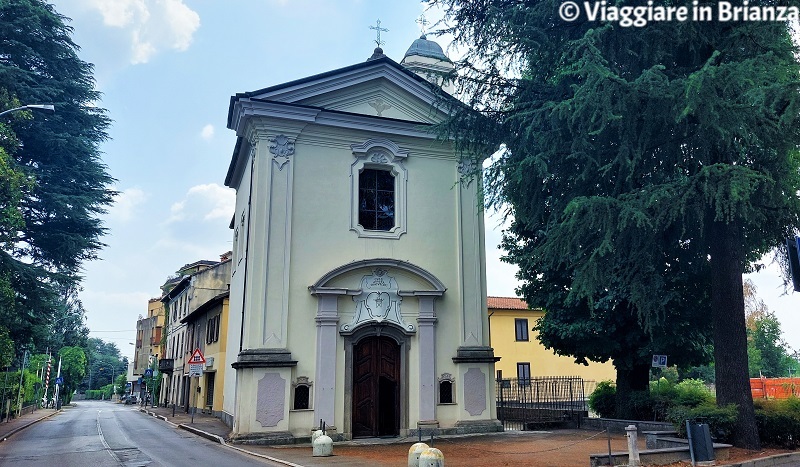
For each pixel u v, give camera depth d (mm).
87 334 70062
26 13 23672
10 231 19531
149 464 12805
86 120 26297
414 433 17062
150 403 55375
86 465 12883
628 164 10594
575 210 10750
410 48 25641
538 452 13586
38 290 22797
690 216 12219
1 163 17516
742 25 10961
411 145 19406
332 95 18781
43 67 25172
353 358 17234
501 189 13406
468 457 12992
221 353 26703
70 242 24312
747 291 43688
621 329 18594
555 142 11695
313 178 18000
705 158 11031
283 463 12602
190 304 36750
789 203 11258
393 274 18078
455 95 14273
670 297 16062
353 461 12719
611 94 10289
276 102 17688
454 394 17984
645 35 11172
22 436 21047
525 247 20531
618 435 17344
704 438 11094
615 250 12016
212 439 17594
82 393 127312
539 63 13078
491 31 12750
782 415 12891
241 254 20750
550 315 19453
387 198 19141
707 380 42719
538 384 25750
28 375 42906
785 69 9984
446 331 18375
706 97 9641
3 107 19469
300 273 17234
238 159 21625
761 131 10531
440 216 19266
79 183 25938
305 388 16531
